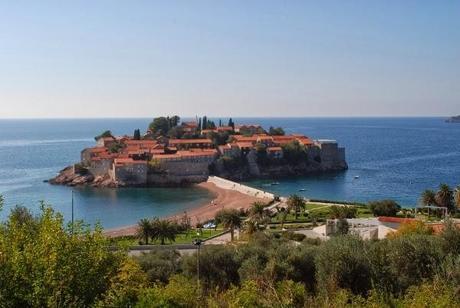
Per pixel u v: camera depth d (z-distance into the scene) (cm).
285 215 14000
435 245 3881
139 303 2911
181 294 3167
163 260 5528
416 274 3669
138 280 3494
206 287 4641
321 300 3238
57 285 2688
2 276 2717
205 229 13600
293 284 3497
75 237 3092
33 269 2745
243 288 3269
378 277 3591
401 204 18212
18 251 2862
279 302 3084
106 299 2803
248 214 14662
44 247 2869
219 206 18275
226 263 5009
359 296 3145
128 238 12019
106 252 3206
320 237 9669
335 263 3641
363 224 10456
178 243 10725
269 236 8869
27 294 2667
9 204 17875
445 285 3095
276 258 4538
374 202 14325
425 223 9244
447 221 4341
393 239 4206
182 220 14762
